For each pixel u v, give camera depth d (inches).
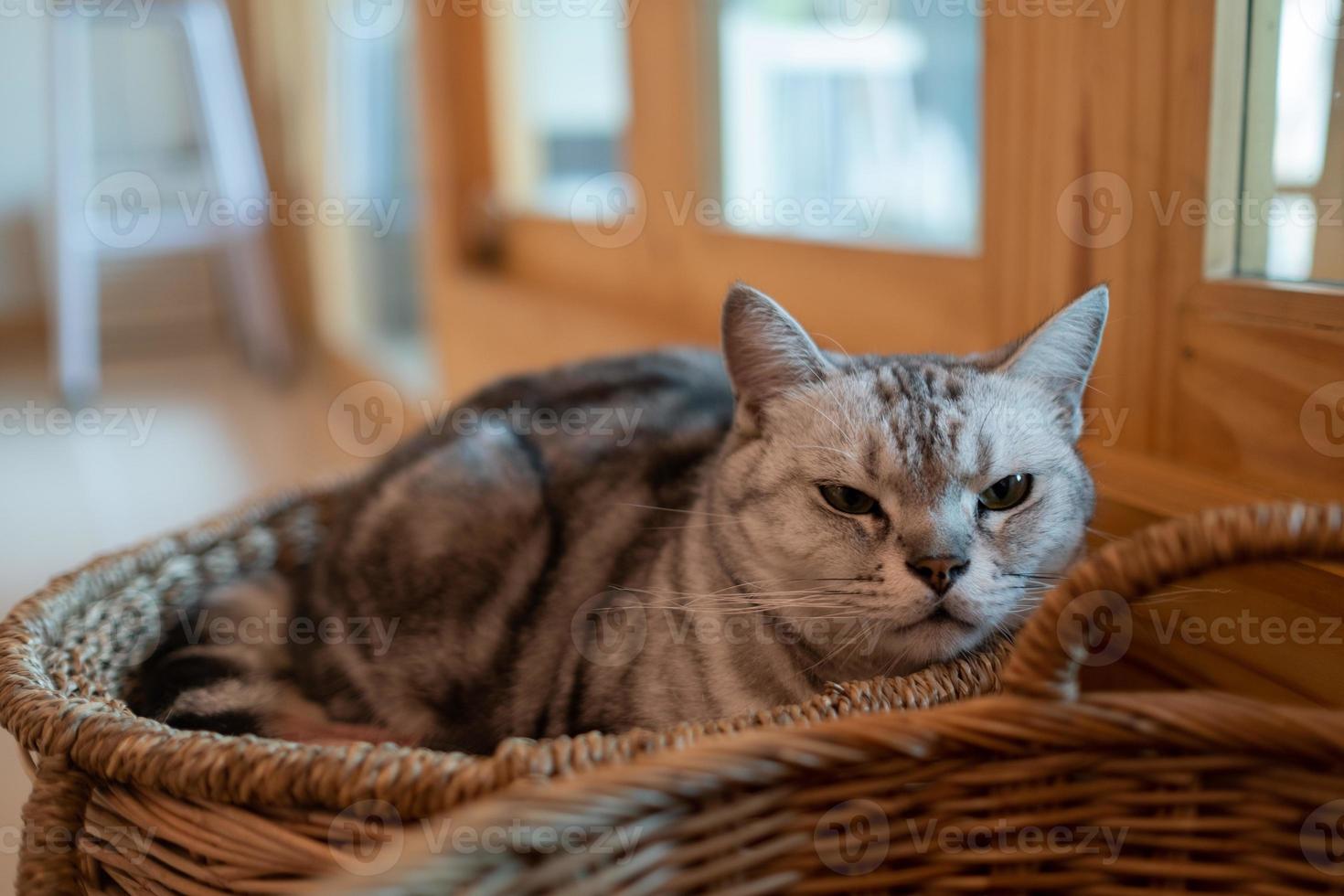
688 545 43.1
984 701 29.4
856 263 63.6
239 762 32.4
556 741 31.0
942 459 37.1
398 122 121.2
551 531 49.6
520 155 102.1
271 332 149.7
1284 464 42.2
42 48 165.0
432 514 51.1
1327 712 27.5
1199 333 45.0
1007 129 51.4
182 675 48.0
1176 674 44.3
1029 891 30.6
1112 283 47.6
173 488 109.4
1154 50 44.1
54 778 36.2
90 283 141.3
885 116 63.8
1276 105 43.1
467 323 102.0
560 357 83.1
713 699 40.4
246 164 141.0
